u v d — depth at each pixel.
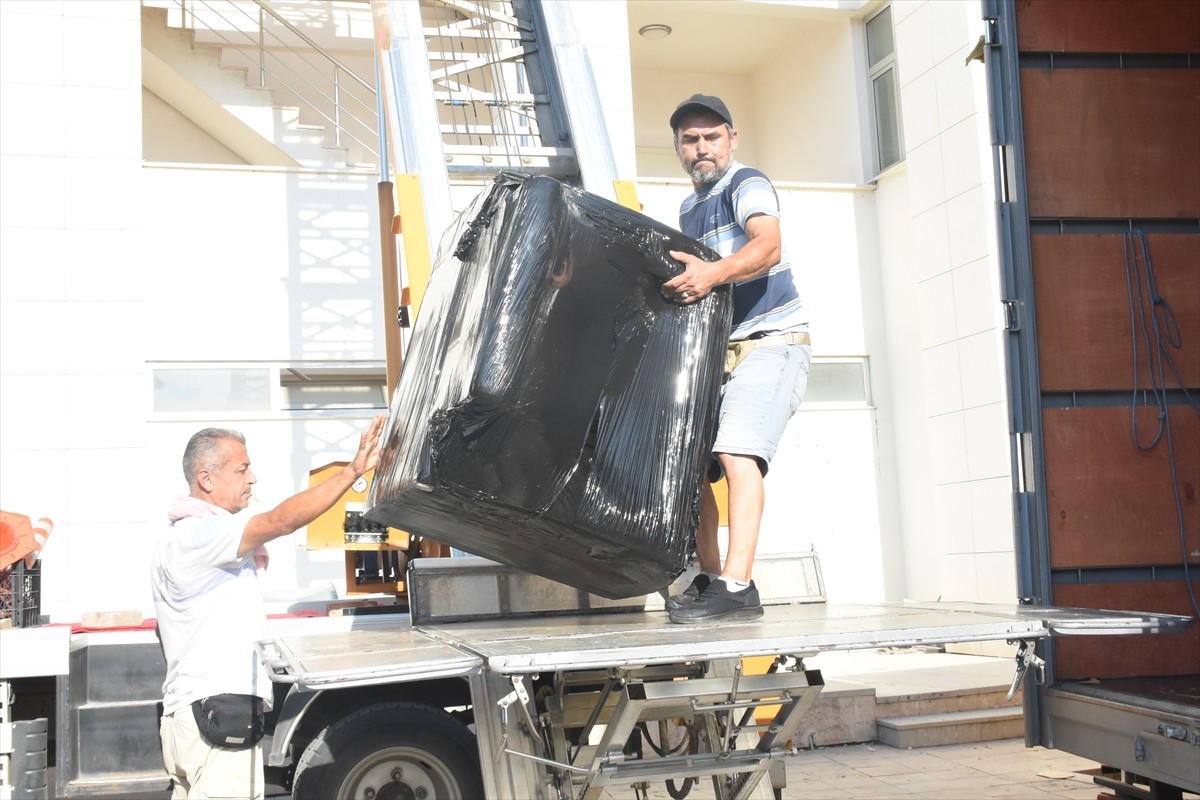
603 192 5.24
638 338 3.00
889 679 7.73
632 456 2.96
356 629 4.45
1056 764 6.08
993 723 6.86
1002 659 8.86
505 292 2.80
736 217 3.41
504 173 3.03
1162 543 4.20
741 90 13.25
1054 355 4.27
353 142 10.48
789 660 4.20
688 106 3.56
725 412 3.35
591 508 2.91
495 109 5.98
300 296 9.15
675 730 3.90
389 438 3.35
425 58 5.35
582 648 2.48
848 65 11.33
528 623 3.47
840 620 3.05
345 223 9.29
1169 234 4.39
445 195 4.83
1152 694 3.71
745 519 3.27
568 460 2.88
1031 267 4.27
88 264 8.58
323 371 9.20
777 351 3.40
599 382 2.93
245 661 3.31
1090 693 3.88
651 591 3.44
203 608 3.31
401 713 3.63
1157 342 4.32
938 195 9.82
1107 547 4.18
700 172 3.57
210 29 10.07
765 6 11.10
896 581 10.44
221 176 9.08
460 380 2.82
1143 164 4.39
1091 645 4.13
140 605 8.38
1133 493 4.22
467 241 3.14
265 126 9.83
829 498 10.41
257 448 8.95
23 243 8.48
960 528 9.57
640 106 12.96
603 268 2.94
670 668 3.35
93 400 8.48
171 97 10.07
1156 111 4.43
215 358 8.94
